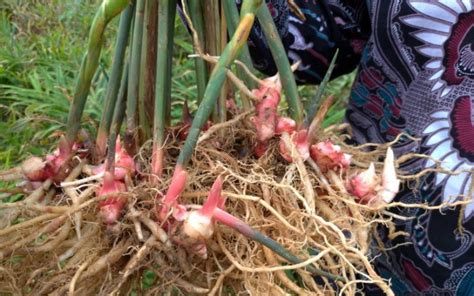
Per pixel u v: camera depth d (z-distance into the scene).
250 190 0.46
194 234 0.40
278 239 0.45
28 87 1.47
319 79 0.76
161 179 0.44
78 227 0.43
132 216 0.43
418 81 0.61
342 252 0.45
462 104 0.59
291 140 0.46
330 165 0.47
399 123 0.63
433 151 0.61
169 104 0.49
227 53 0.40
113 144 0.42
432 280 0.65
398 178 0.51
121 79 0.49
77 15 1.75
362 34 0.72
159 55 0.45
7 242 0.43
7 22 1.68
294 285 0.45
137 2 0.46
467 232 0.61
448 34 0.59
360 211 0.47
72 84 1.41
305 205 0.43
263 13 0.45
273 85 0.47
